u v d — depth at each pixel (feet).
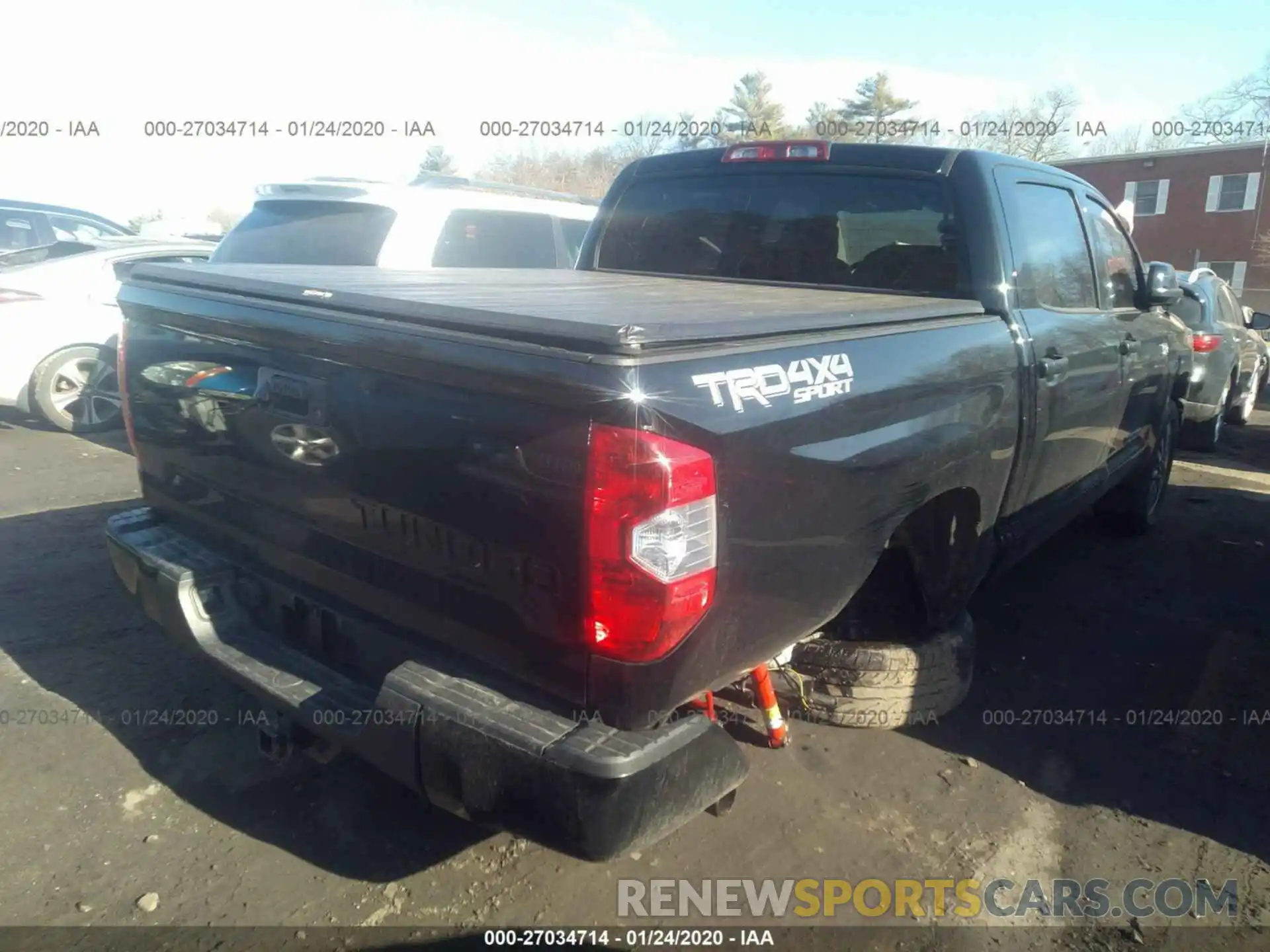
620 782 6.66
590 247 15.80
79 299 26.45
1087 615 16.37
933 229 12.17
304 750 9.45
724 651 7.36
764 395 7.28
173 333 10.21
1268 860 10.15
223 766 11.14
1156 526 21.70
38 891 9.09
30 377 26.03
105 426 27.27
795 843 10.14
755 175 13.93
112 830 9.98
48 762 11.04
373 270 12.58
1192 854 10.20
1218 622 16.26
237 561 10.01
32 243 35.88
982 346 10.52
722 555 7.04
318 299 8.56
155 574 9.93
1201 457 31.14
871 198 12.76
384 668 8.55
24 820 10.08
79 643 13.89
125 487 21.75
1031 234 12.79
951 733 12.39
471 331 7.30
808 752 11.74
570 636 7.00
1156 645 15.30
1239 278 106.93
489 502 7.23
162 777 10.88
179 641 9.87
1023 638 15.38
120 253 27.58
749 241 13.94
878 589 11.78
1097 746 12.22
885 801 10.91
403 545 8.01
